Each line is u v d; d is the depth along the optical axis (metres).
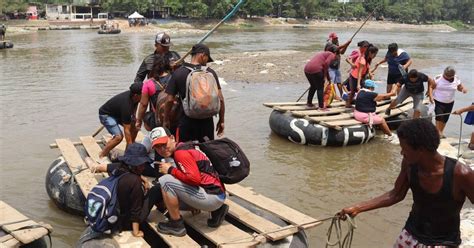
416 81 10.16
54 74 20.69
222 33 67.50
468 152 9.12
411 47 42.62
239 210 5.57
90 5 88.94
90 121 11.85
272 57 28.45
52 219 6.49
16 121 11.83
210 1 89.31
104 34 59.69
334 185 7.82
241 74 20.81
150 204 5.09
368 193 7.50
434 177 3.38
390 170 8.57
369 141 10.37
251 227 5.16
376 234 6.12
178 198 4.88
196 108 5.45
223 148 4.99
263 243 4.90
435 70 24.12
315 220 5.27
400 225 6.40
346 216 4.09
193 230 5.39
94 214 4.88
